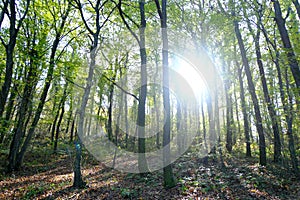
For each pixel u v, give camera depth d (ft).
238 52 58.80
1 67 45.88
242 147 71.00
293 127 36.91
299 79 28.40
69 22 55.83
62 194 30.50
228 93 61.31
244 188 30.01
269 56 39.93
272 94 39.32
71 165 64.85
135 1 45.32
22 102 53.57
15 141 53.72
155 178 35.37
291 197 27.50
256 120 46.96
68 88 60.54
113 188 31.53
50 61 50.14
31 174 51.21
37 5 48.75
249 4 36.94
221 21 44.60
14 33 40.86
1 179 44.19
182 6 49.34
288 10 37.40
